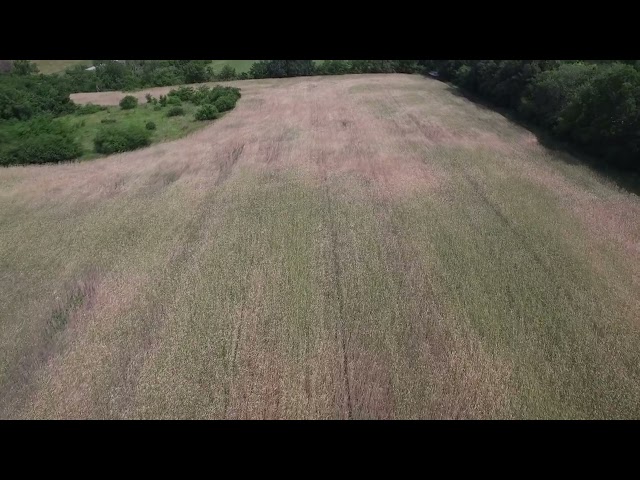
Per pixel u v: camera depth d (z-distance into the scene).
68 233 17.22
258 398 9.98
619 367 10.28
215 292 13.44
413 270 13.99
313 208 18.11
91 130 29.12
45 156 24.81
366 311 12.38
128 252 15.83
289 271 14.23
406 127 27.81
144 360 11.15
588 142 22.36
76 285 14.32
